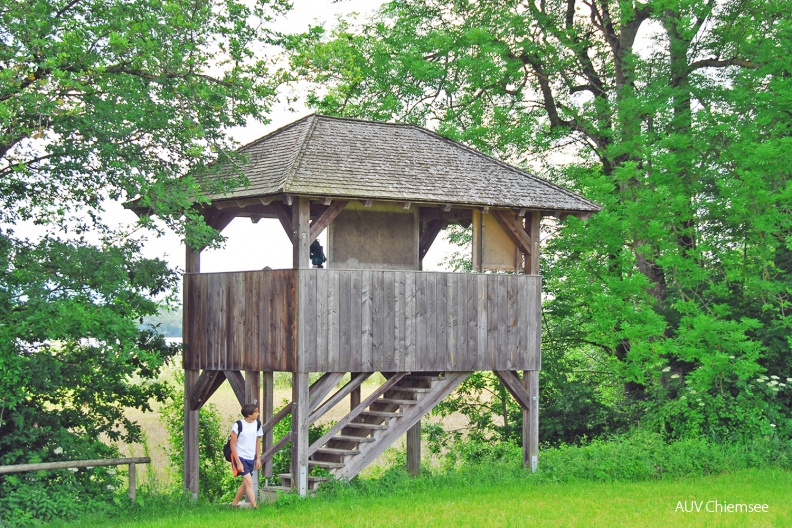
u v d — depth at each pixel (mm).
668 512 17328
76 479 19688
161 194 19641
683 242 29953
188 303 22359
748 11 29078
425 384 21938
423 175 21281
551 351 31078
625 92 29750
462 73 31109
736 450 24109
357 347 20000
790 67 27453
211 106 20688
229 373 21531
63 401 21391
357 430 22031
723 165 28547
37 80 18469
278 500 18953
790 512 17438
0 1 18906
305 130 21844
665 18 28953
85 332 19234
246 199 19906
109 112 19391
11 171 20859
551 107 32438
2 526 17656
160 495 21297
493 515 16938
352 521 16406
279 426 27547
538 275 22328
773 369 27766
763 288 26672
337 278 19844
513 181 22359
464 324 21312
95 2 20156
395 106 30078
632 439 24531
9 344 18812
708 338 26484
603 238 27828
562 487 20547
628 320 27469
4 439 19297
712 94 29000
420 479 21172
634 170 27500
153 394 23000
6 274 19750
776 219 26375
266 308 20172
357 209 21422
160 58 19719
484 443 31297
